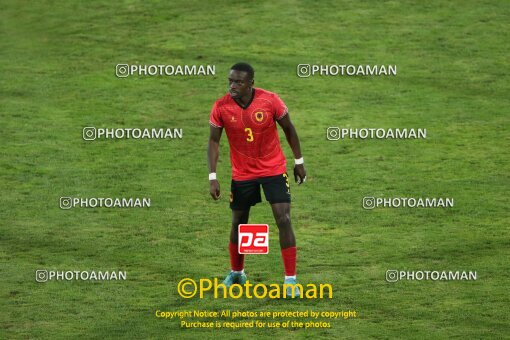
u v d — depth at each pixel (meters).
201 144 43.59
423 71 50.78
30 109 46.81
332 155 42.38
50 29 56.00
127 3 59.44
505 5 58.56
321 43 53.84
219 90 48.78
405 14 57.25
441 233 35.09
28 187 39.31
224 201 38.28
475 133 44.53
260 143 29.53
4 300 29.80
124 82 49.75
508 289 30.42
